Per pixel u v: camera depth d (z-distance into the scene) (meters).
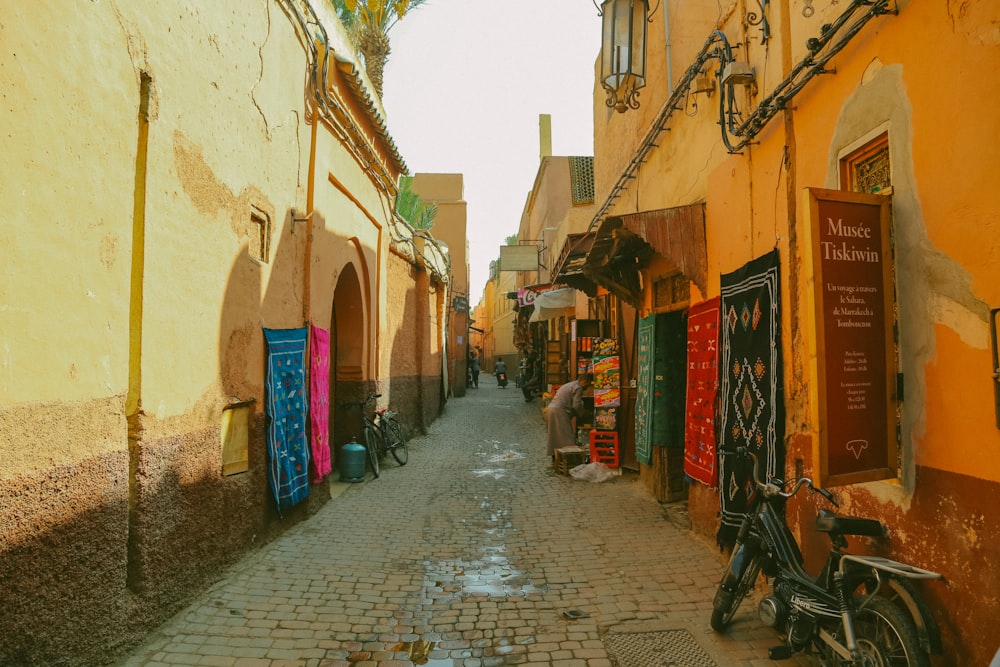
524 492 8.05
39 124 2.98
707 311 5.89
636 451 8.42
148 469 3.83
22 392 2.87
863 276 3.15
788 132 4.32
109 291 3.51
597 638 3.92
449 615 4.27
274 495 5.76
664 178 7.33
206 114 4.61
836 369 3.06
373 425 9.40
